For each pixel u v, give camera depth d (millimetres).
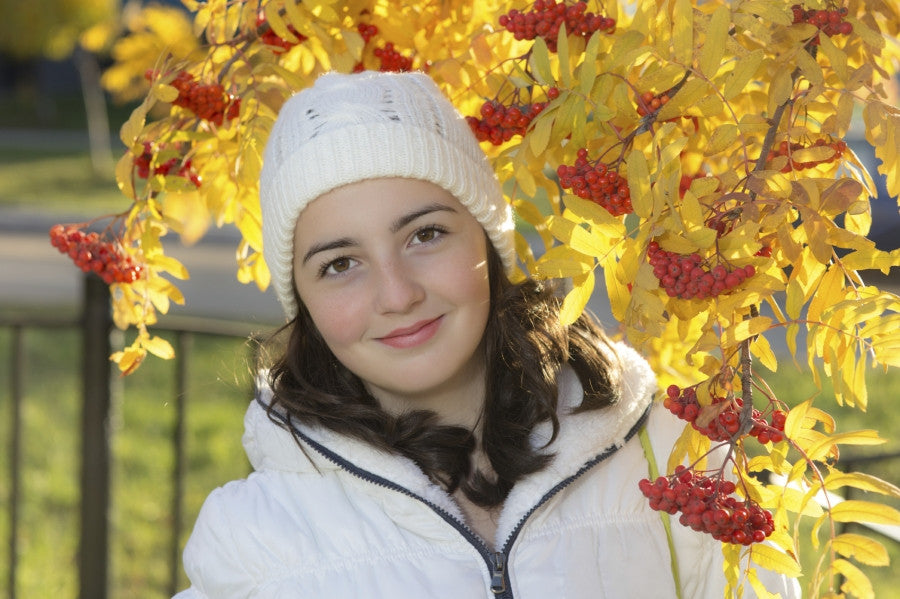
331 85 1420
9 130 23953
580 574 1408
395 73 1451
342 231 1340
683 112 1234
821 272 1196
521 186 1335
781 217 1111
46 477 4371
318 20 1518
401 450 1425
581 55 1339
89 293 2613
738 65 1164
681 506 1086
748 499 1118
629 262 1162
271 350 1595
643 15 1260
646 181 1138
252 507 1474
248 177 1509
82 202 13945
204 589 1485
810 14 1216
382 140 1333
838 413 4859
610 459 1501
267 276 1777
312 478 1481
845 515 1108
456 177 1371
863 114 1189
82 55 19062
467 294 1375
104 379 2654
